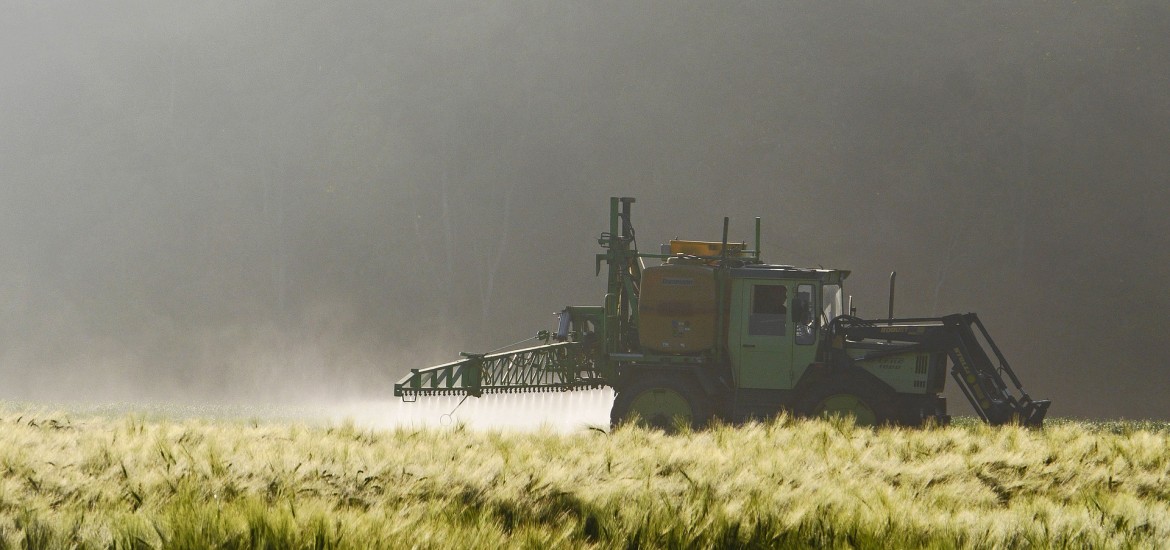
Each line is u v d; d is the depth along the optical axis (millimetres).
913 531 25500
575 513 27438
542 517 27016
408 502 26672
